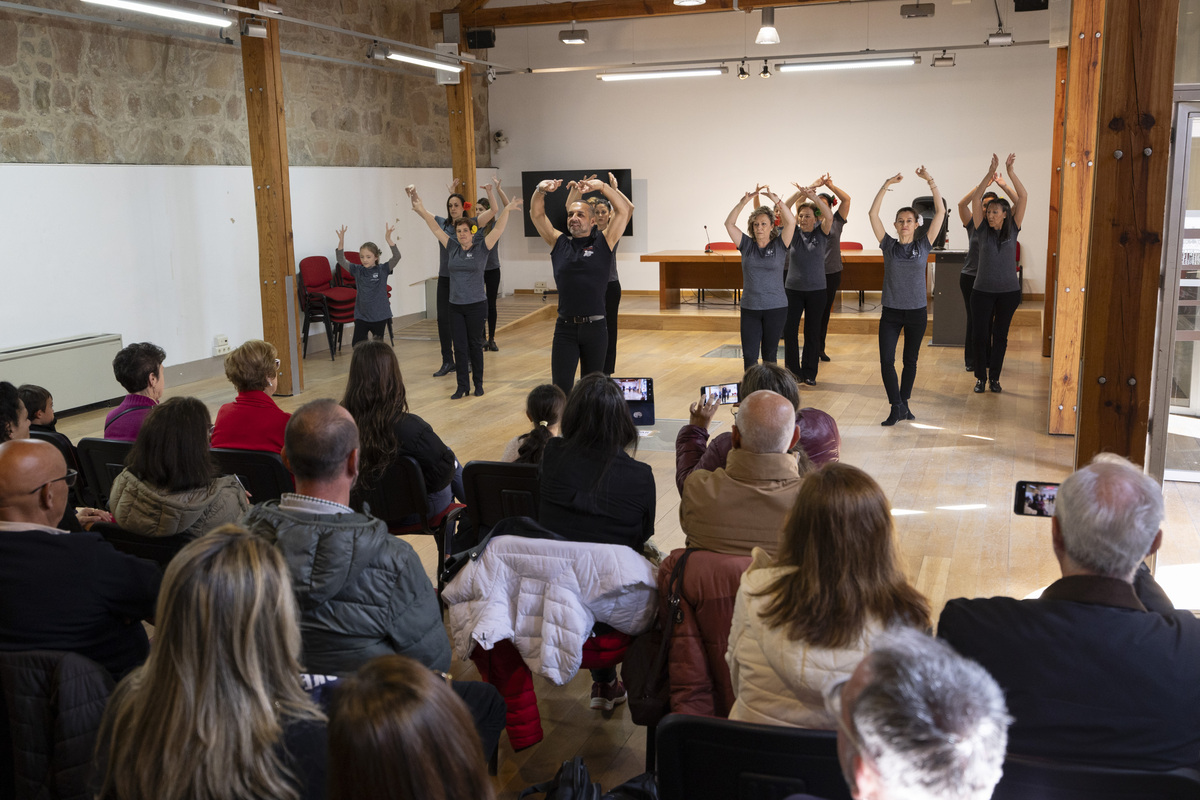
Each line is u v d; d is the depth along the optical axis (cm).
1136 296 294
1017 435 615
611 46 1360
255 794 126
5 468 187
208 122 888
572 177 1407
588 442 257
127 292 797
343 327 1049
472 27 1244
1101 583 151
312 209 1034
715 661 212
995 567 400
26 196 708
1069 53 573
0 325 695
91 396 748
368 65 1129
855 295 1273
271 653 131
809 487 165
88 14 760
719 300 1280
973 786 78
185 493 256
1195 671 142
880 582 160
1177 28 282
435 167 1297
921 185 1267
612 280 747
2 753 182
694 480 226
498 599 237
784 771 149
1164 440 315
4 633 181
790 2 1104
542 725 280
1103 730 142
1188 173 303
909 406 701
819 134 1293
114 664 194
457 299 746
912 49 1160
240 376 349
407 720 96
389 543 190
